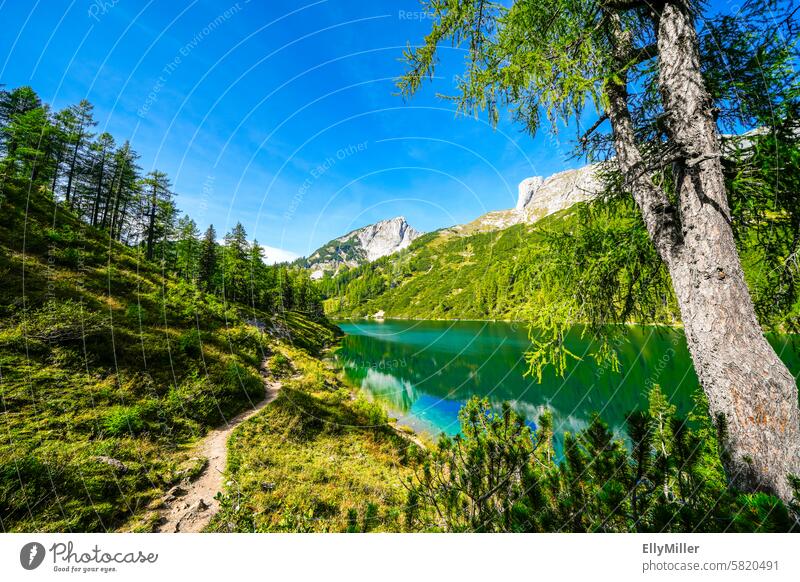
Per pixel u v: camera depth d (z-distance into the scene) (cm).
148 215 3072
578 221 458
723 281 264
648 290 436
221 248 3681
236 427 963
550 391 1894
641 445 221
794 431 234
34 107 2816
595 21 342
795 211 313
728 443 250
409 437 1296
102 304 1293
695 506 189
